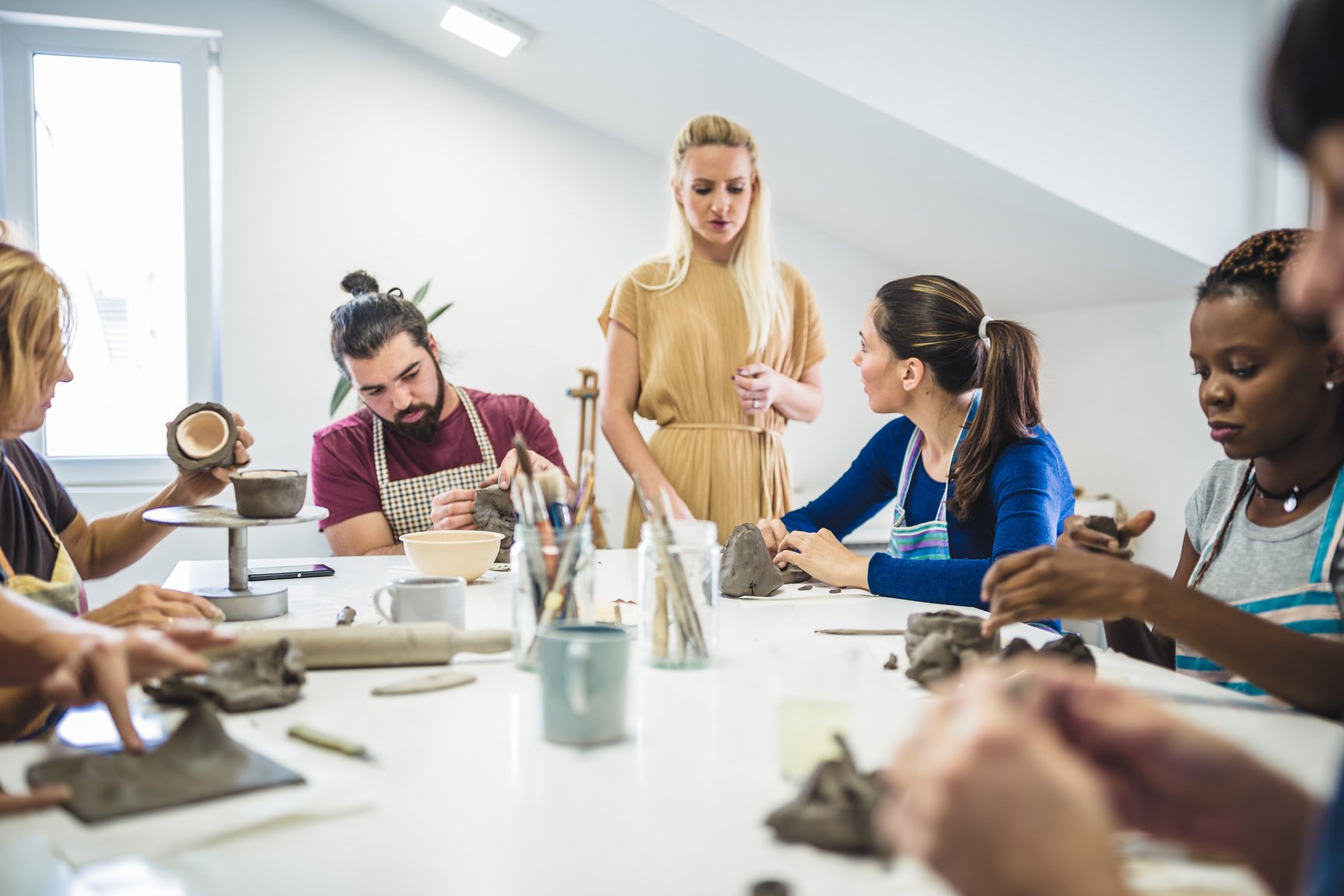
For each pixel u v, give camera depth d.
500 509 1.87
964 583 1.48
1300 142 0.40
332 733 0.87
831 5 2.55
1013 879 0.37
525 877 0.61
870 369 1.80
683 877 0.61
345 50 3.29
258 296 3.26
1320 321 1.03
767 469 2.53
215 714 0.79
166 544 3.25
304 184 3.28
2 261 1.20
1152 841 0.64
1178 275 2.80
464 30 2.99
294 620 1.33
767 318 2.50
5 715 0.95
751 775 0.78
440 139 3.37
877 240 3.49
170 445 1.63
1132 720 0.49
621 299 2.55
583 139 3.47
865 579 1.60
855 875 0.61
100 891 0.58
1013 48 2.61
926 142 2.67
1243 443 1.10
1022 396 1.64
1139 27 2.64
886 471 1.96
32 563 1.40
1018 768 0.38
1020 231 2.95
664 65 2.83
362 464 2.40
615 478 3.50
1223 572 1.23
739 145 2.38
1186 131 2.68
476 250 3.41
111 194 3.24
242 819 0.67
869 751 0.82
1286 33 0.40
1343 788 0.42
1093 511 3.04
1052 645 1.02
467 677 1.04
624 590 1.57
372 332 2.25
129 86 3.24
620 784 0.76
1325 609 1.10
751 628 1.33
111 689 0.76
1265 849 0.48
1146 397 3.01
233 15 3.21
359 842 0.66
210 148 3.29
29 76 3.15
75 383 3.24
